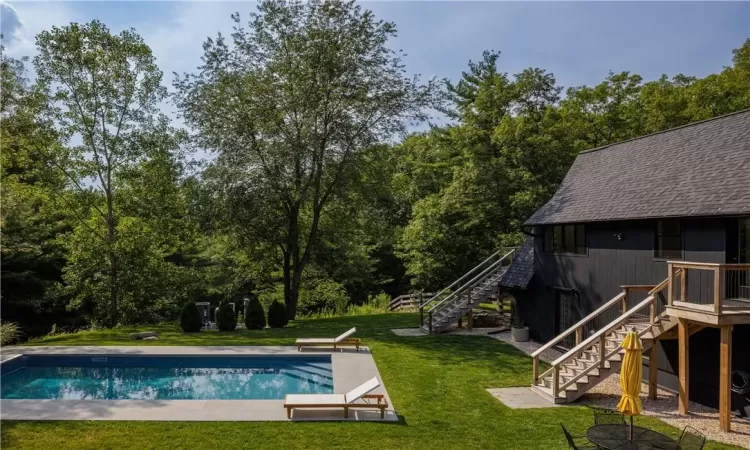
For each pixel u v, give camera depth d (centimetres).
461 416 1038
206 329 2184
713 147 1301
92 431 920
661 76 3834
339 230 2823
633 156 1638
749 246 1062
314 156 2341
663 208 1204
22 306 3031
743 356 1043
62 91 2373
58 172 2445
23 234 2481
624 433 802
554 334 1747
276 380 1435
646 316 1279
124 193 2588
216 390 1330
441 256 3072
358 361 1530
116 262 2522
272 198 2339
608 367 1152
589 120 3366
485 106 3170
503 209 3031
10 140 2206
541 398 1166
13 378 1449
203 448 850
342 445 877
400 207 3991
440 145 3881
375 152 2541
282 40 2444
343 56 2372
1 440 870
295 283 2578
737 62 3188
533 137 2858
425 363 1502
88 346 1734
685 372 1046
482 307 2722
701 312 970
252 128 2362
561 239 1738
